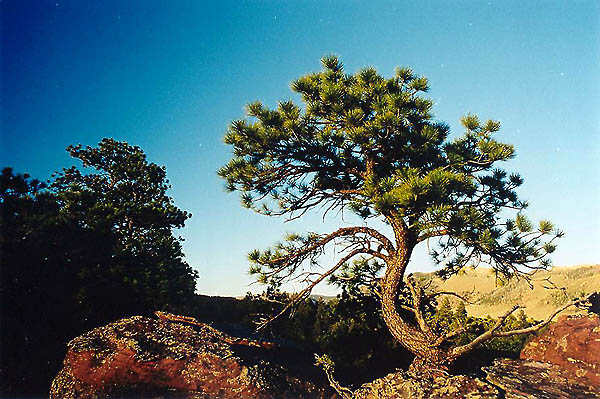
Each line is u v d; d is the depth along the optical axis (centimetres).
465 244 1102
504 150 1140
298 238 1326
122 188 2430
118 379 948
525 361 884
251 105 1229
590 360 782
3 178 1556
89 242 1689
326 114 1259
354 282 1473
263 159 1304
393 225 1162
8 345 1266
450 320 1402
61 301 1441
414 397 777
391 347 1399
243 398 922
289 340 1498
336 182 1384
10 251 1392
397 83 1267
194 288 2070
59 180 2470
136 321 1132
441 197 935
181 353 1016
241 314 1823
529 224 1083
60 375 986
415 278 1370
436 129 1217
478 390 748
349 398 905
